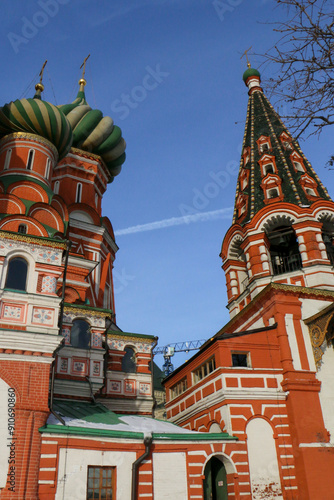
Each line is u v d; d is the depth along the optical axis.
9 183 22.44
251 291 25.75
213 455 17.42
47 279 16.38
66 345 20.11
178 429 18.75
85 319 21.23
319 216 26.58
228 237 29.31
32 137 25.16
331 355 21.34
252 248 26.42
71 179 31.03
